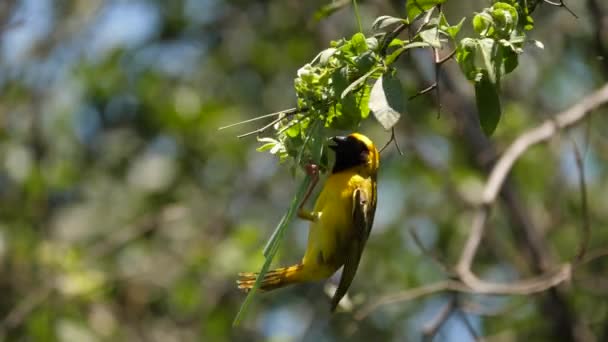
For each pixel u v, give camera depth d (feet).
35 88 45.96
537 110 44.29
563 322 39.06
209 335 42.34
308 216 24.52
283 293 44.29
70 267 40.63
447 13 42.34
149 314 42.80
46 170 43.42
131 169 44.52
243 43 48.01
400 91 15.83
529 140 30.48
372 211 25.27
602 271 43.04
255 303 43.32
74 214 43.47
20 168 42.57
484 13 16.79
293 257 43.39
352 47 16.65
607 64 37.60
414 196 45.29
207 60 47.91
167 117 45.29
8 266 40.93
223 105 46.80
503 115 43.65
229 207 44.86
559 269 30.76
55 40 47.67
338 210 24.45
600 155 45.09
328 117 17.62
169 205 44.68
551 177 44.47
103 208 43.88
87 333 38.73
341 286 24.32
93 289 40.19
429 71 40.57
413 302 42.88
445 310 29.96
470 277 28.71
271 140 18.58
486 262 44.45
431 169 44.98
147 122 45.80
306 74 17.12
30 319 38.96
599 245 43.27
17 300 40.34
